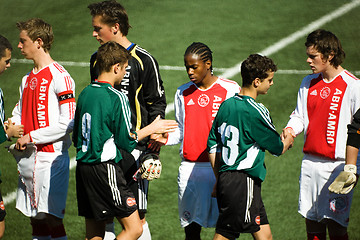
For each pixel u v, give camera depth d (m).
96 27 14.88
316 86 15.32
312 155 15.47
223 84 15.36
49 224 16.02
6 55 15.40
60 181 15.64
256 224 13.52
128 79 14.72
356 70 30.23
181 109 15.59
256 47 33.16
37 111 15.50
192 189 15.52
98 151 13.13
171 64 31.03
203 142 15.30
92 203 13.48
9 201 20.39
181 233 18.03
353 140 13.90
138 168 14.97
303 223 18.77
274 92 27.98
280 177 21.81
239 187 13.34
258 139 13.28
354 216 19.09
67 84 15.34
